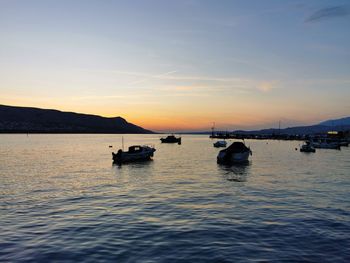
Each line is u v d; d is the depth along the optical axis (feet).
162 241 48.49
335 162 191.52
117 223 58.13
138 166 166.61
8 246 46.39
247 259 41.55
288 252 43.91
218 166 165.89
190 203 74.79
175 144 489.26
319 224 57.06
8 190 92.99
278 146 418.72
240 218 61.26
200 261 41.04
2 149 313.12
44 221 59.41
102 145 417.90
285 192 89.25
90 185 103.04
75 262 40.88
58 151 291.17
